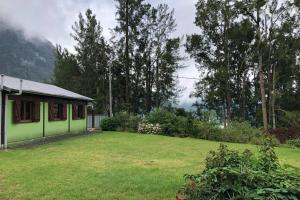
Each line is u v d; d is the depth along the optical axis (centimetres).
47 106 2375
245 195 544
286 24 3950
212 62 4625
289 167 648
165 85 4741
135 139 2288
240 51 4462
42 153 1515
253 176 561
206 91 4591
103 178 966
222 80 4431
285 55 4178
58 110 2623
